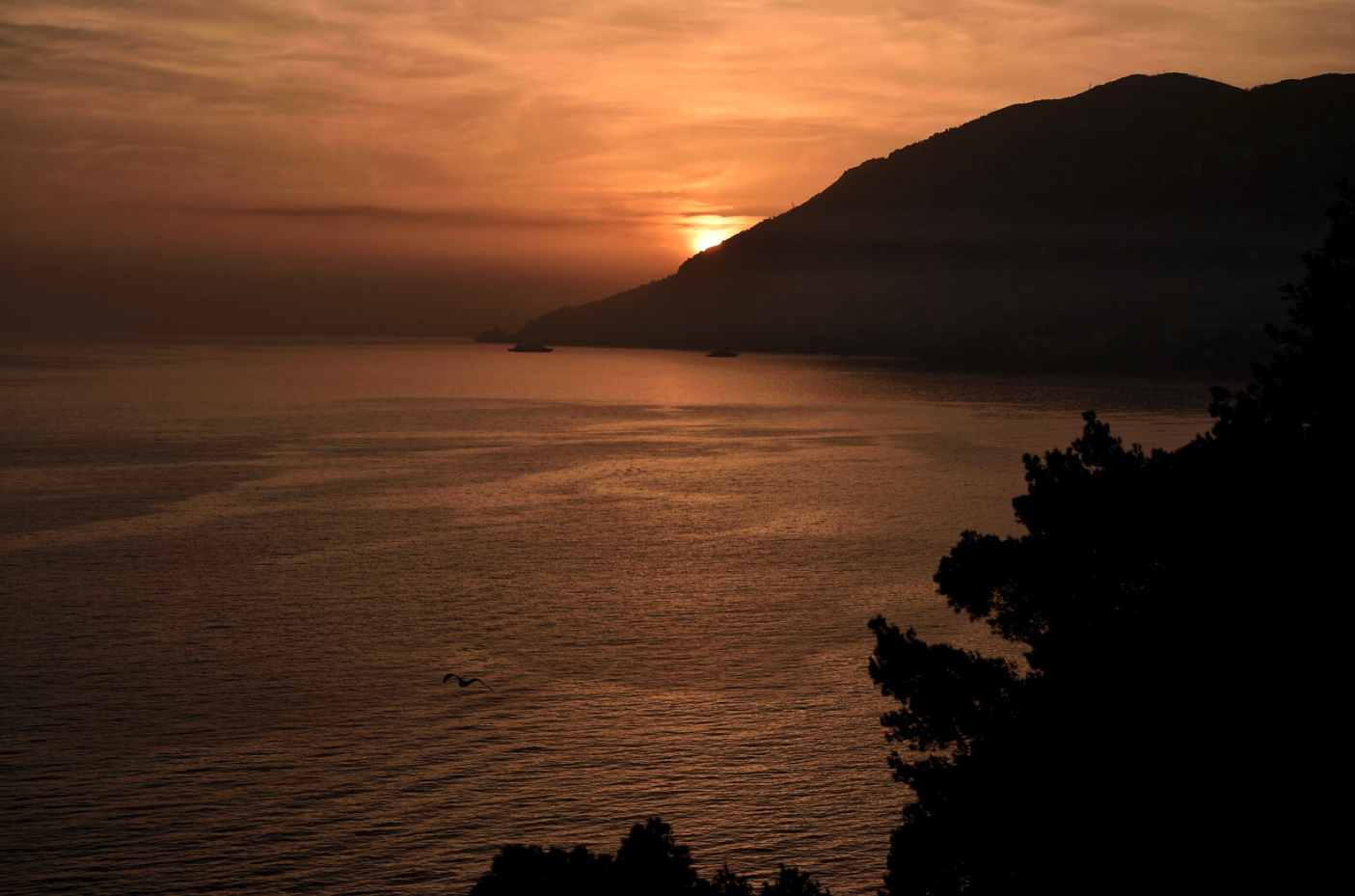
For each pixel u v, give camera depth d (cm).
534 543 7900
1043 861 1457
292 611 5956
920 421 18725
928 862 1583
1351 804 1308
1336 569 1478
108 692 4666
